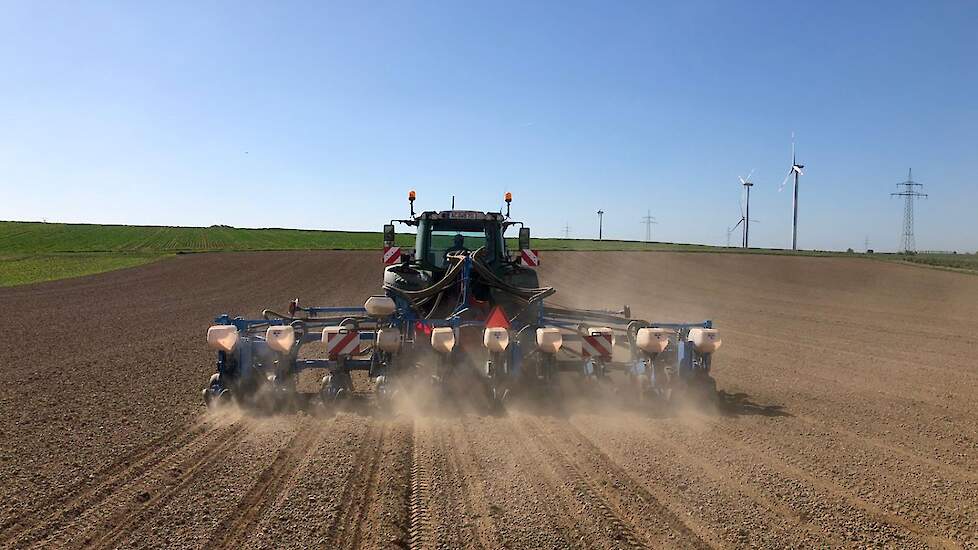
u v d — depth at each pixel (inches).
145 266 1635.1
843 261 2037.4
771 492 221.8
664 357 346.0
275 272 1523.1
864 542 186.2
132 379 409.1
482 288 411.5
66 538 183.9
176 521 195.3
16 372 430.0
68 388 381.4
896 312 927.7
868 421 320.2
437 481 229.1
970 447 277.7
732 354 546.3
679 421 315.0
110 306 887.1
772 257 2143.2
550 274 1593.3
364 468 242.2
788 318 843.4
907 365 492.7
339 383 333.1
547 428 298.5
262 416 318.0
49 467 241.3
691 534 189.6
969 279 1530.5
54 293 1060.5
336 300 981.2
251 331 361.1
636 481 230.5
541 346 335.9
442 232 453.4
